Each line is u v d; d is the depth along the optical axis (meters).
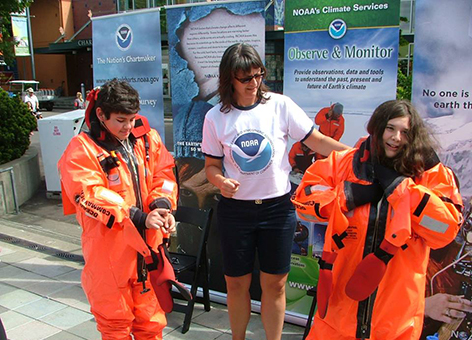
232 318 2.69
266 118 2.45
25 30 18.16
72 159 2.22
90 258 2.30
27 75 35.88
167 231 2.22
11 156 7.34
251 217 2.47
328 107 2.92
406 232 1.73
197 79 3.43
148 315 2.40
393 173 1.85
